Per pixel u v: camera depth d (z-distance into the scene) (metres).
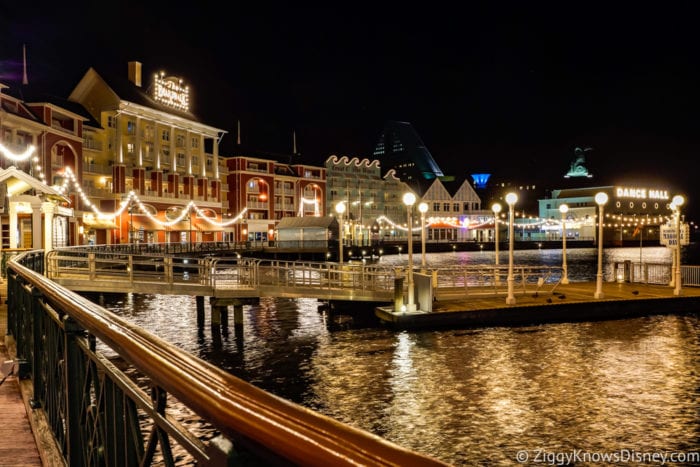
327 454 1.20
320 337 22.53
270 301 34.19
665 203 158.38
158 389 2.24
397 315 22.97
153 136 72.81
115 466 3.05
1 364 7.75
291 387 16.05
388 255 99.88
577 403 13.98
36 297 5.93
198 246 64.75
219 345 21.80
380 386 15.77
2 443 5.24
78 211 58.34
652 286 32.38
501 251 117.94
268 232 91.94
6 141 49.06
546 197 170.00
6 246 26.08
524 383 15.68
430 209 122.62
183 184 77.31
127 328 2.62
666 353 18.83
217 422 1.58
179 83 80.25
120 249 44.44
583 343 20.42
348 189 102.81
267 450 1.38
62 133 56.56
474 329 23.09
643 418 12.95
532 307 24.44
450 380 16.11
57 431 4.80
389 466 1.10
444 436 12.20
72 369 4.16
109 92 66.50
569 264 76.75
